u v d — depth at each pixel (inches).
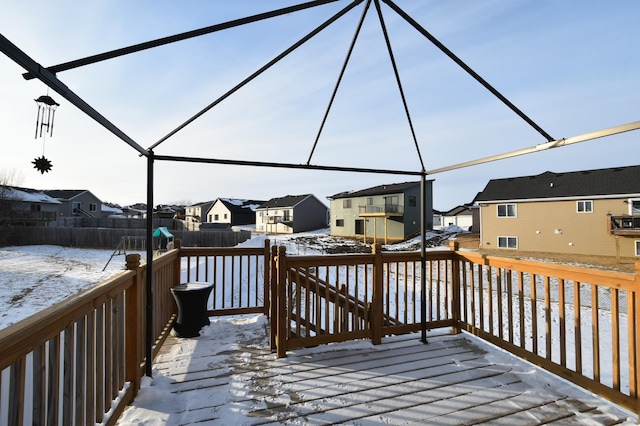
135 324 87.2
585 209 690.8
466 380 97.8
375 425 76.5
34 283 449.4
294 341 114.5
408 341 127.6
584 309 311.1
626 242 641.0
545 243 743.7
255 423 76.7
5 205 943.0
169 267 142.1
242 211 1877.5
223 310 157.5
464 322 135.1
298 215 1456.7
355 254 124.4
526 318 287.1
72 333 56.5
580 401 86.6
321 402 85.7
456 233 1078.4
